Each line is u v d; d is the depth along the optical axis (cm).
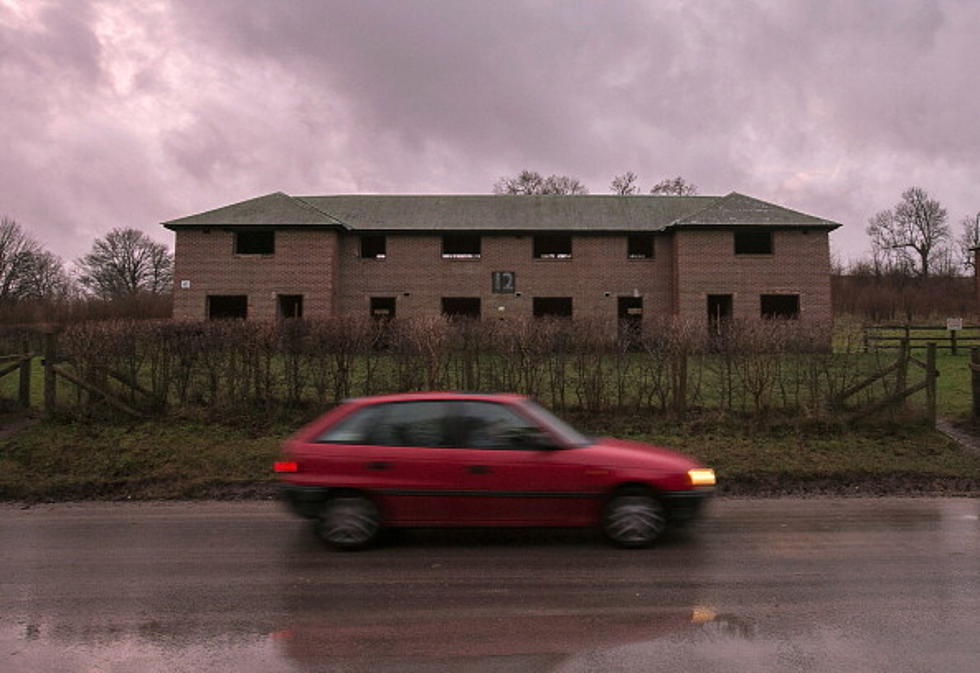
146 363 1147
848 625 420
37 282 6981
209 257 3047
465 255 3475
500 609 454
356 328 1167
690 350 1164
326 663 372
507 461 604
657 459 618
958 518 721
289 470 618
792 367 1127
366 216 3322
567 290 3228
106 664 372
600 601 468
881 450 997
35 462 948
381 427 620
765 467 929
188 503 827
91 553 601
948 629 412
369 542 605
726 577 519
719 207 3161
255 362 1148
